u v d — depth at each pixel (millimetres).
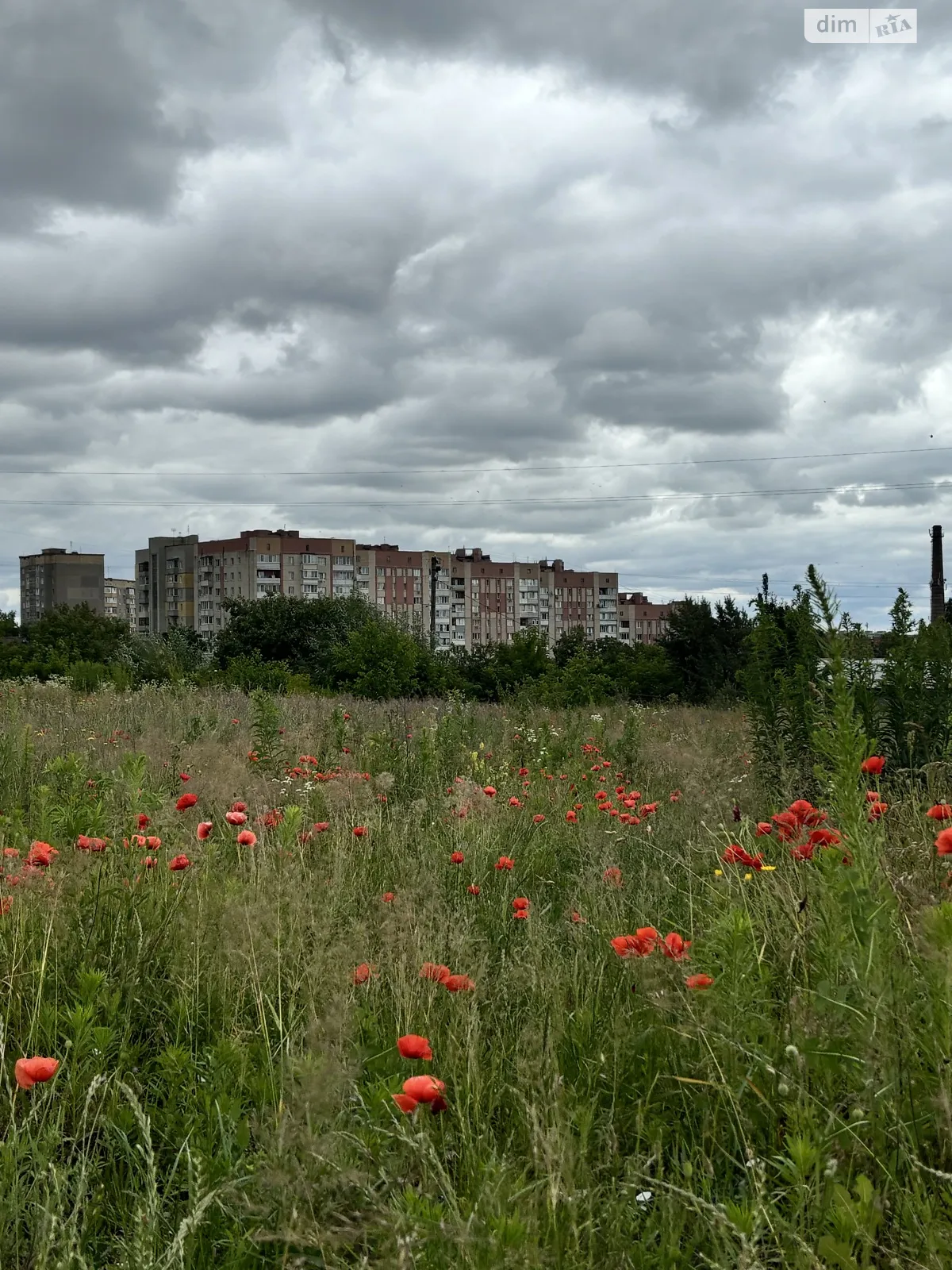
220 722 13094
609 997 3520
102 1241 2457
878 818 4133
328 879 4758
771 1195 2271
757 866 3938
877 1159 2262
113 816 5426
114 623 63125
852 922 2742
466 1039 3029
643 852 5684
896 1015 2508
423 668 31453
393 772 8555
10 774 8008
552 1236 2098
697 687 29562
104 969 3758
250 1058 3145
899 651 7539
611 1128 2506
